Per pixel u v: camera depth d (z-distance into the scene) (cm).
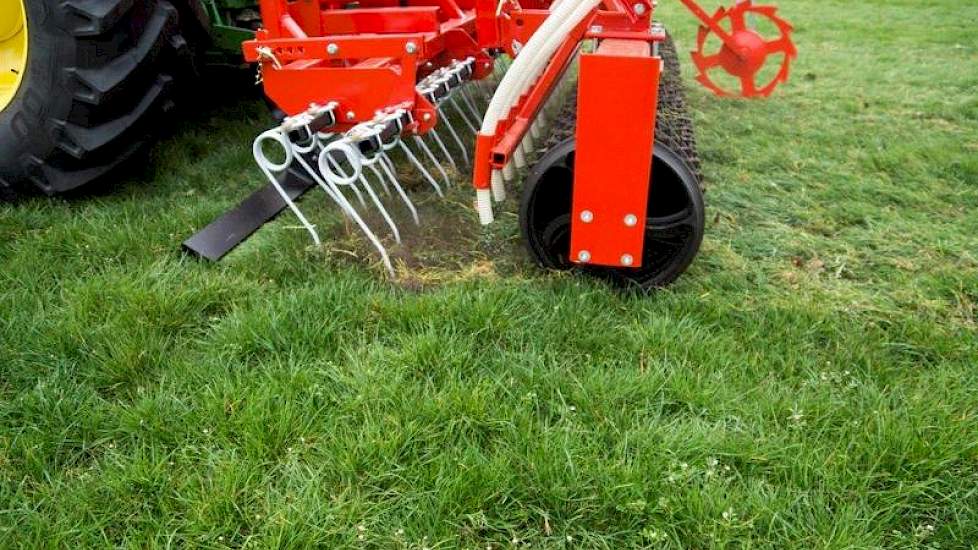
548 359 238
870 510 183
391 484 191
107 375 229
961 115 519
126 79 324
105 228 316
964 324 268
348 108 302
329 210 343
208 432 203
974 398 220
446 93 329
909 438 198
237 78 529
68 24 305
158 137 377
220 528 177
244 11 462
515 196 362
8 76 343
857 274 302
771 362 240
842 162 427
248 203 338
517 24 355
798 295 284
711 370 231
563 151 262
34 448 198
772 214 359
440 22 404
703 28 455
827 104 548
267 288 281
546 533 179
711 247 321
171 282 277
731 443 197
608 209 251
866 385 227
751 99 559
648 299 270
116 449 203
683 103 360
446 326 246
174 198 361
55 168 337
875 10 1044
